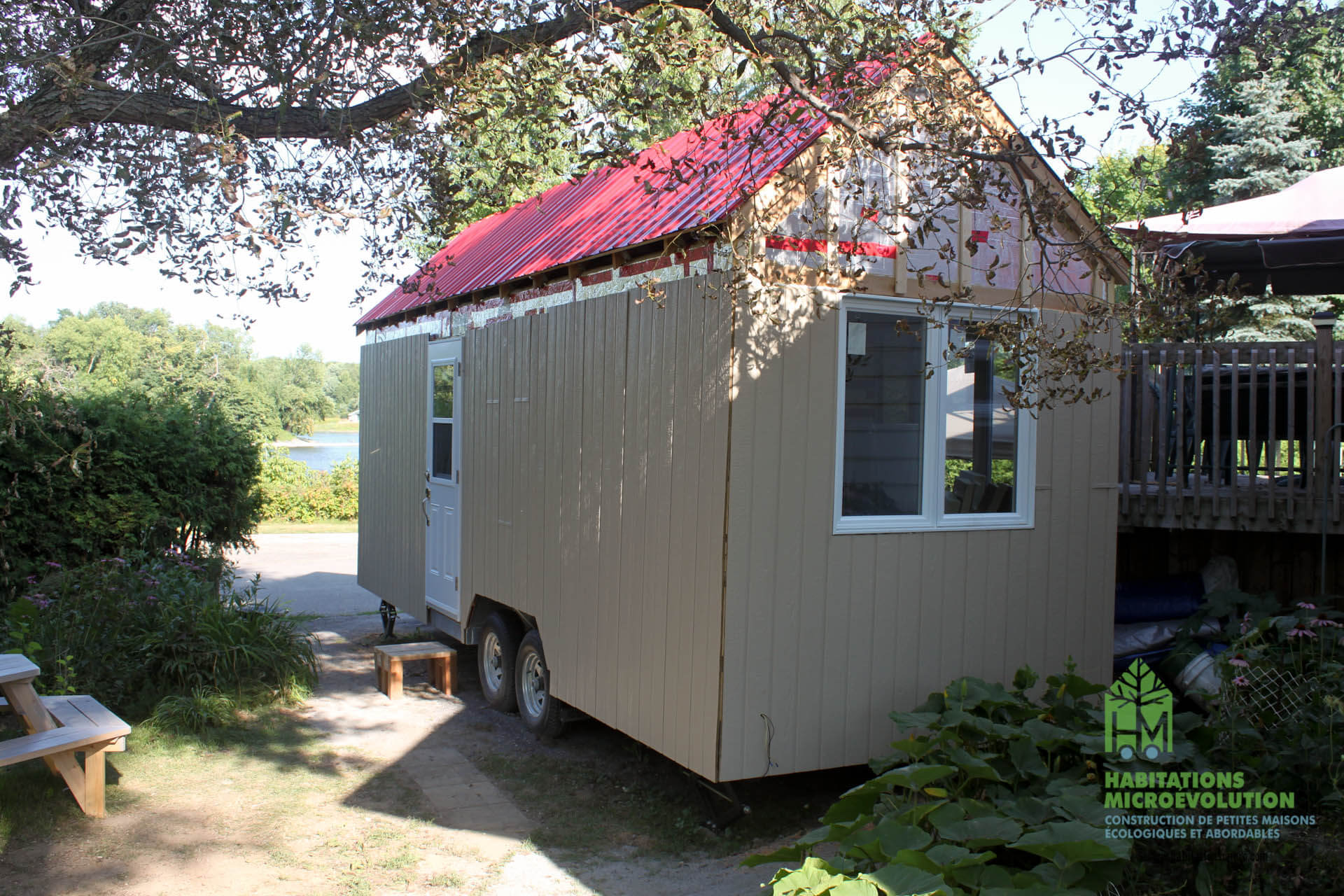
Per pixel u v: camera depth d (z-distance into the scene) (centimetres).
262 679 727
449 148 543
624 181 711
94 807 494
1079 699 497
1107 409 602
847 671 500
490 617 732
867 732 507
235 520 1024
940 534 531
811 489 487
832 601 495
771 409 473
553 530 629
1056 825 340
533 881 440
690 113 509
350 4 489
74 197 476
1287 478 661
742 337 464
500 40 498
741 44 484
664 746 505
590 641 583
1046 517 573
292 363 4088
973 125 479
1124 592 667
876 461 512
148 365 2730
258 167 508
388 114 504
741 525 465
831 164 486
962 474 543
